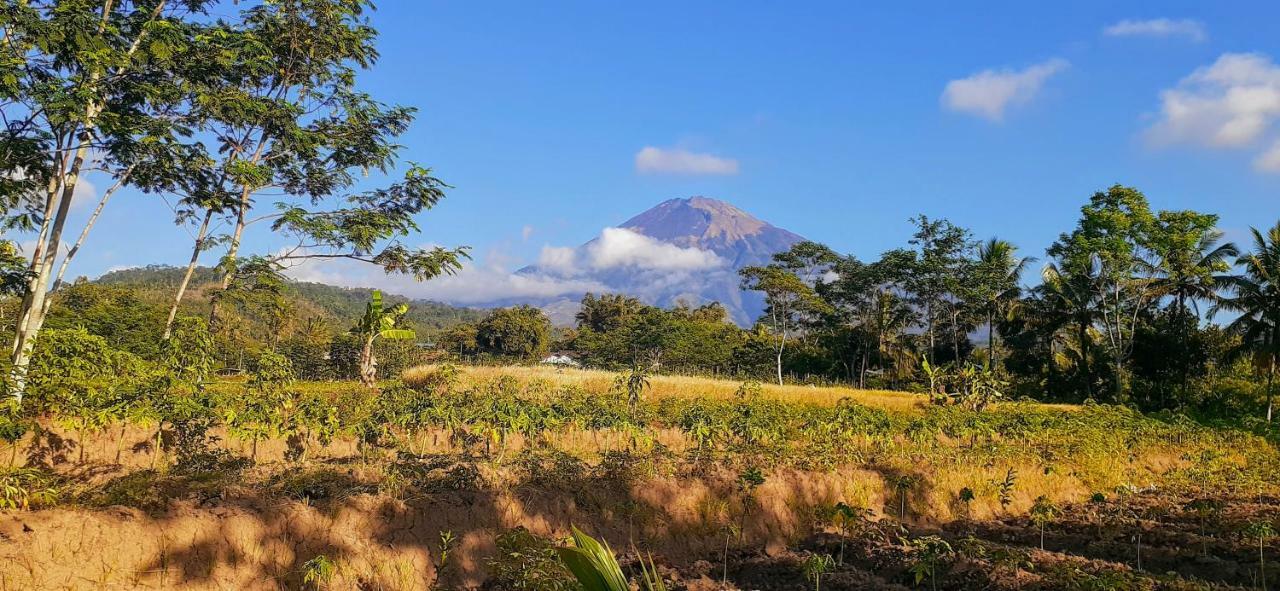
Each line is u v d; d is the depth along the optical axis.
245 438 11.95
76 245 17.27
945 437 20.08
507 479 10.53
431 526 9.06
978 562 9.05
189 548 7.41
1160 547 11.10
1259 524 9.92
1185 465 19.38
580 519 10.23
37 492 7.11
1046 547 11.39
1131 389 44.88
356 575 8.22
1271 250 37.94
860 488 12.68
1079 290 45.00
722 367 67.69
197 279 133.38
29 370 12.33
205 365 13.81
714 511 11.16
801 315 62.69
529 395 24.28
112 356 13.56
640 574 9.28
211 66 19.14
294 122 21.98
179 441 11.56
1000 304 50.34
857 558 10.12
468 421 14.05
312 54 23.55
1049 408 32.34
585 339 82.56
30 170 17.42
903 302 58.16
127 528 7.16
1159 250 43.12
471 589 8.57
